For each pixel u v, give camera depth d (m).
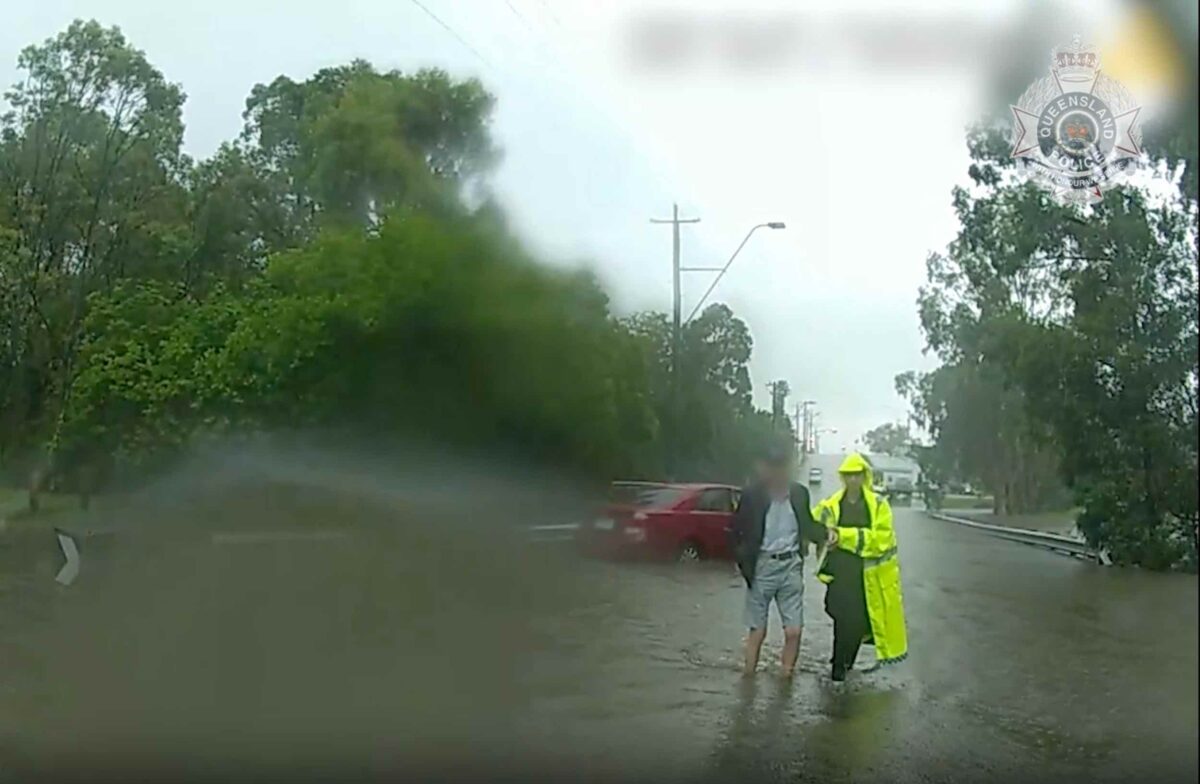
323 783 5.78
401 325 18.69
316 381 19.33
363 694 7.50
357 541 17.56
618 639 9.53
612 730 6.62
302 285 19.80
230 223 25.78
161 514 20.17
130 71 30.48
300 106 23.58
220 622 10.56
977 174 8.05
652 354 22.53
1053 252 9.05
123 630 10.15
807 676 8.12
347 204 20.47
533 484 18.97
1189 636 5.20
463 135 19.92
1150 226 6.93
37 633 9.91
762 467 8.61
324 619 10.70
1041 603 6.69
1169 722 5.09
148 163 30.09
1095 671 5.55
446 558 16.05
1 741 6.43
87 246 29.58
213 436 20.33
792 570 8.46
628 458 20.83
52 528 19.33
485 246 18.72
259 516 19.34
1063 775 5.25
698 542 16.48
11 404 28.80
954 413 11.14
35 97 30.36
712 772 5.89
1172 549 5.99
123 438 22.38
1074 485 7.77
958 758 5.61
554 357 18.97
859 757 5.88
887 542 8.12
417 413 19.02
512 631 9.94
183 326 22.83
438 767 6.02
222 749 6.29
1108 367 7.14
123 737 6.52
